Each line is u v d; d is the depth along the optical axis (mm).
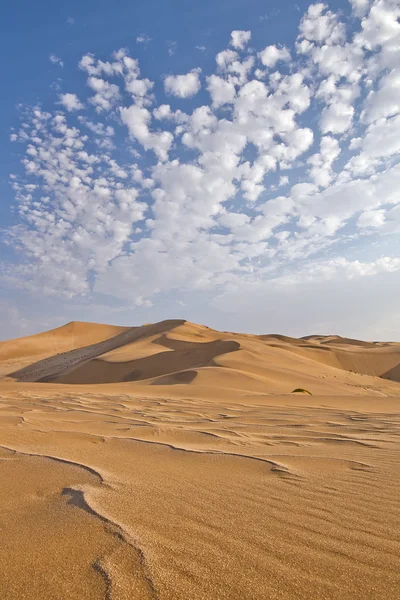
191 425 7223
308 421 7910
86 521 2398
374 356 64562
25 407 10445
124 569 1824
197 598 1612
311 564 1896
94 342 90062
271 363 40375
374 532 2283
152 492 3025
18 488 3143
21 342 85125
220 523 2398
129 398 13359
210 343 49906
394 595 1641
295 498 2920
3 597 1614
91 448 4883
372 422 7672
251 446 5281
